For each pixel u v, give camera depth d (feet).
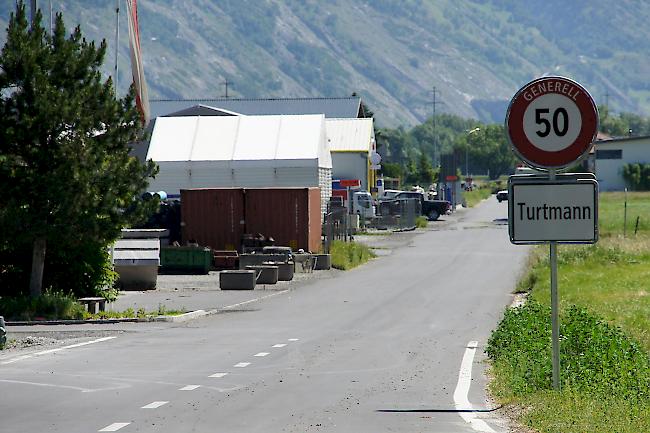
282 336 192.65
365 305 258.16
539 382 120.78
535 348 143.84
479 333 196.13
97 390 127.95
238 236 400.47
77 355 165.58
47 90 233.35
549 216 104.83
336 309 248.73
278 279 341.41
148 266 308.19
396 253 470.80
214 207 401.08
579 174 104.83
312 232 407.85
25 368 149.59
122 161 242.37
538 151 104.42
